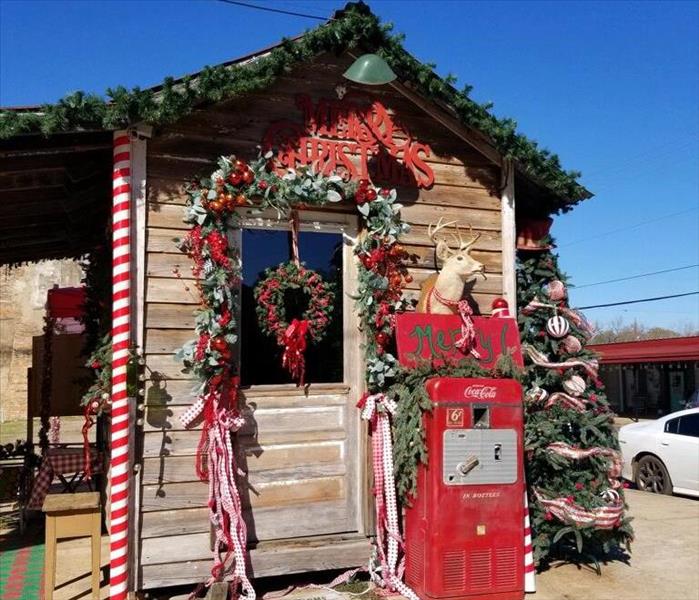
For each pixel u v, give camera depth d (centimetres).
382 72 495
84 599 497
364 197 545
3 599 497
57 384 788
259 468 520
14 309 2514
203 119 524
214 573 477
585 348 623
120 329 482
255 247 544
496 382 493
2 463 957
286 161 543
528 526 528
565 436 589
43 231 743
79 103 452
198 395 491
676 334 5719
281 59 520
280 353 544
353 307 560
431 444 479
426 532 477
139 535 478
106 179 570
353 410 550
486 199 611
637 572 576
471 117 577
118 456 473
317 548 510
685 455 972
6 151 488
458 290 550
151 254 500
